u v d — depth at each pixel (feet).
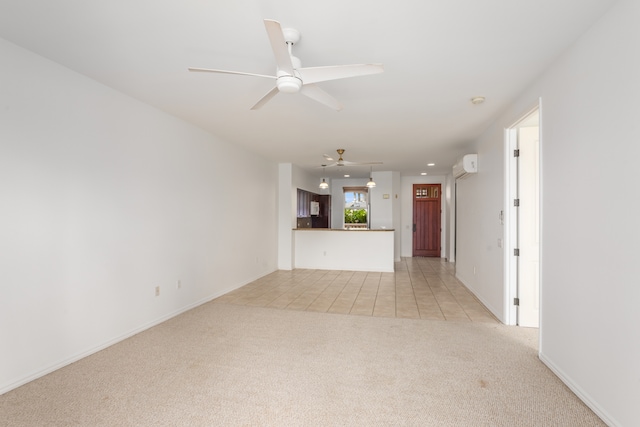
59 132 8.82
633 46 5.66
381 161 23.93
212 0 6.07
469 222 18.22
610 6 6.21
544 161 9.04
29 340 8.11
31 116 8.17
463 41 7.55
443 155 21.43
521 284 12.14
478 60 8.46
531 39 7.43
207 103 11.72
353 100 11.35
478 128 14.83
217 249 16.38
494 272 13.57
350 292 17.65
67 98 9.02
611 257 6.23
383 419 6.68
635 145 5.62
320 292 17.62
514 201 12.16
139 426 6.43
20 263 7.93
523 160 11.96
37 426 6.41
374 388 7.88
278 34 5.73
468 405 7.16
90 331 9.69
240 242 18.76
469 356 9.64
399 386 7.97
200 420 6.63
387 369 8.85
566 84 7.90
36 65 8.26
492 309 13.84
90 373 8.54
